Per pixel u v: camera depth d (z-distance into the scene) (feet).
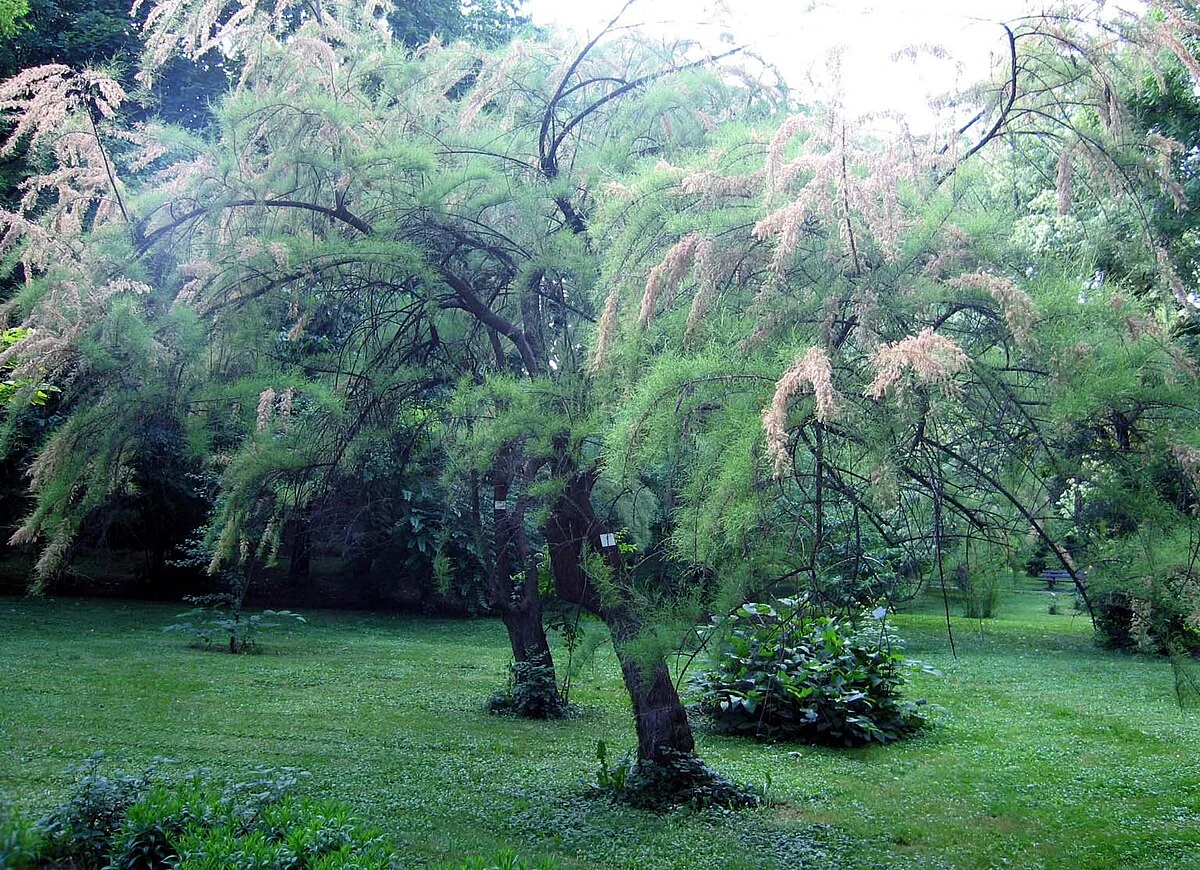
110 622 42.45
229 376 17.47
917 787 19.42
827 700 23.89
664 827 16.11
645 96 17.78
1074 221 13.25
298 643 40.09
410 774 19.22
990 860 15.08
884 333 10.37
